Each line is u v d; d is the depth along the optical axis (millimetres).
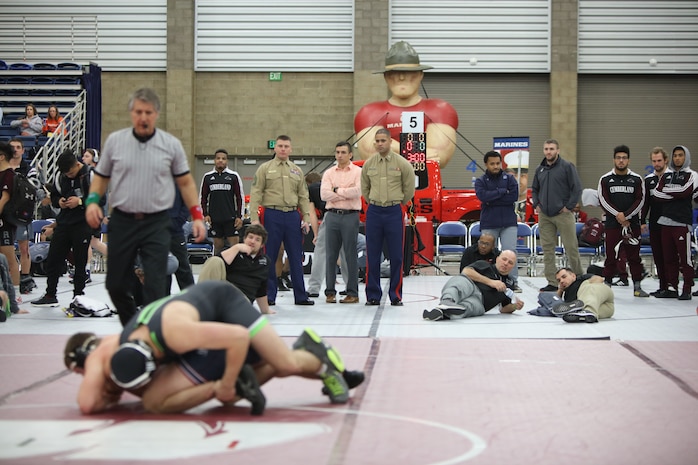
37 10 29250
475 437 4777
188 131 29156
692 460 4363
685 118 29562
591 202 14320
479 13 29297
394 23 29375
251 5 29422
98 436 4664
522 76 29500
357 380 5793
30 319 10305
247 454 4328
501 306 10984
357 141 24469
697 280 17062
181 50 29172
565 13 29156
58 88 24250
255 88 29578
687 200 12898
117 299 6809
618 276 16516
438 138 24406
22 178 12297
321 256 13133
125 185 6543
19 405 5484
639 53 29250
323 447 4480
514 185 13875
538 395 5957
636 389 6191
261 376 5359
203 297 5105
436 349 8039
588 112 29578
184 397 5062
